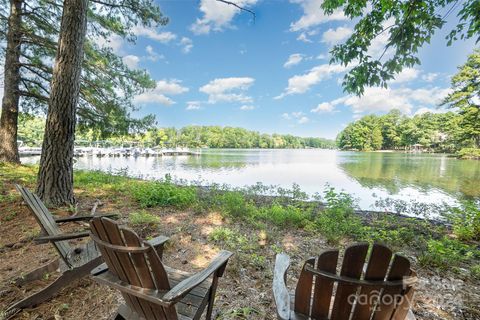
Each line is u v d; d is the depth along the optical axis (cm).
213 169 2006
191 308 154
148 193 545
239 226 424
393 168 2114
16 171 802
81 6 437
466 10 287
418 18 302
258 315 203
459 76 2283
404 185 1194
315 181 1312
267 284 249
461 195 959
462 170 1920
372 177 1497
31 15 879
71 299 209
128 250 122
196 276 145
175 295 123
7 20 856
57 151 437
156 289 131
